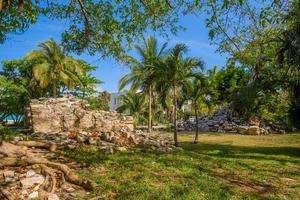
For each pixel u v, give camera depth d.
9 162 9.16
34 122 15.62
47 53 43.91
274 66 22.55
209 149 22.62
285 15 15.77
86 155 11.59
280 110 26.42
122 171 10.14
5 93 47.69
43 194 7.86
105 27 12.55
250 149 22.77
